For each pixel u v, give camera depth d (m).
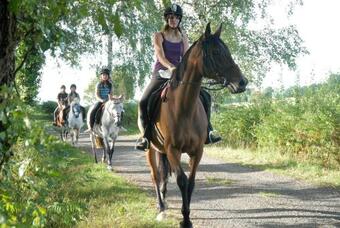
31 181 3.20
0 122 3.13
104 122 13.06
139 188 9.71
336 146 12.25
